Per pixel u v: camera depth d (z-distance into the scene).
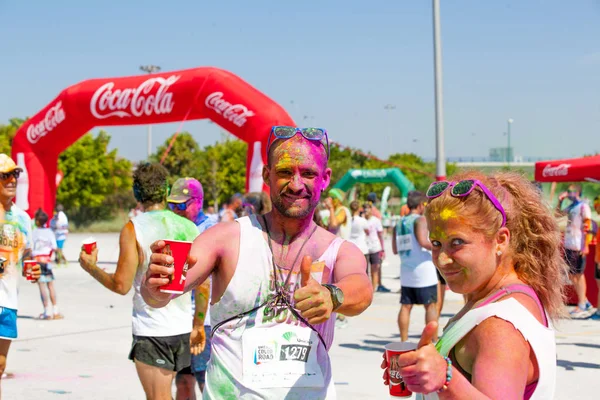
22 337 8.63
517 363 1.65
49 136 17.20
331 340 2.63
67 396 5.88
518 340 1.68
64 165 46.91
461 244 1.84
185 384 4.76
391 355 1.90
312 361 2.47
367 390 6.07
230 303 2.50
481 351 1.70
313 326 2.50
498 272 1.90
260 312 2.49
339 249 2.59
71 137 17.36
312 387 2.43
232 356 2.45
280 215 2.57
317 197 2.59
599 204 10.09
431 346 1.59
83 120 16.67
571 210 10.23
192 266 2.38
